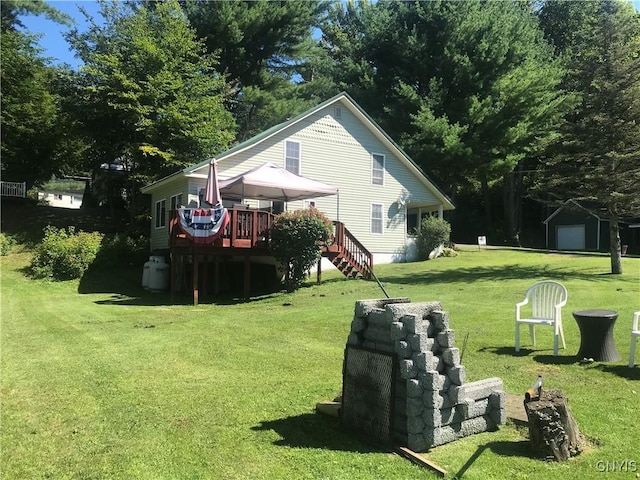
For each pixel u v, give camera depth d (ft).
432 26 92.12
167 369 21.26
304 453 12.72
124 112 76.79
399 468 11.78
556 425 12.21
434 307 13.65
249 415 15.55
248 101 100.63
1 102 83.30
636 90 52.47
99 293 56.18
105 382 19.35
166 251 63.10
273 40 101.86
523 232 146.61
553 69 89.25
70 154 94.58
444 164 89.40
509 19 90.84
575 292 41.11
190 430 14.39
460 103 88.02
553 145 59.52
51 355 24.32
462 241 143.02
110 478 11.59
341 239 56.34
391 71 95.25
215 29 95.04
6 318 37.65
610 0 120.88
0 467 12.25
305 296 46.47
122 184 92.38
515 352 22.71
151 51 76.64
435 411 12.67
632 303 34.42
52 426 14.89
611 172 53.47
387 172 75.36
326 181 69.21
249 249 50.11
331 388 18.20
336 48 119.85
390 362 12.97
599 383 17.92
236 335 28.96
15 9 87.35
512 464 11.87
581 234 120.67
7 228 79.25
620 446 12.77
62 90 85.20
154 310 42.32
